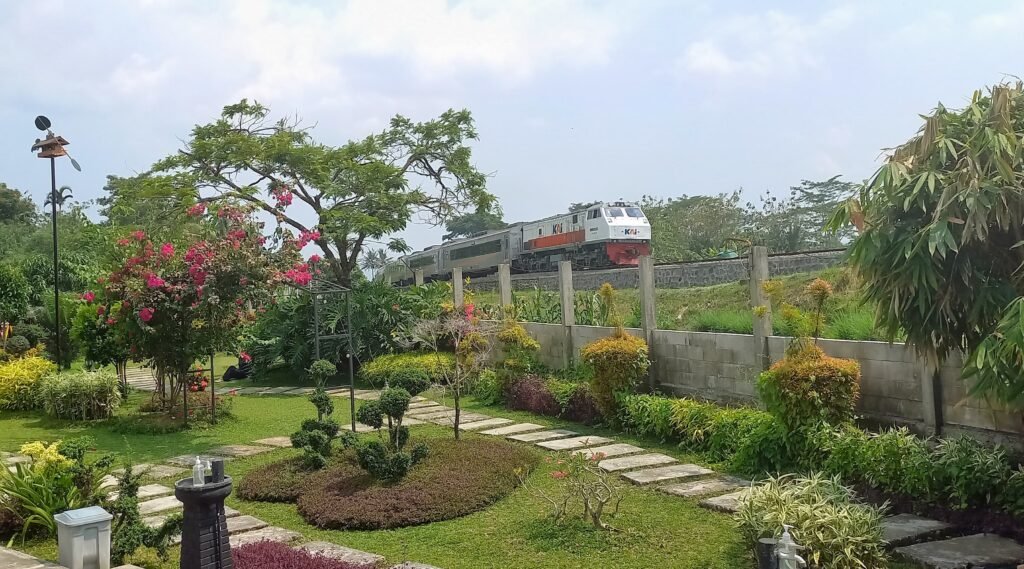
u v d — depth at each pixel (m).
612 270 20.47
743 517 5.06
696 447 8.53
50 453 6.26
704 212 40.06
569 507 6.44
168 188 17.73
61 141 13.33
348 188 18.81
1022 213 4.86
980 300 5.04
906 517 5.82
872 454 6.35
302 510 6.59
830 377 7.16
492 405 12.63
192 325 10.60
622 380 10.03
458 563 5.32
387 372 14.92
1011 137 4.85
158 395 12.80
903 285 5.14
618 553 5.37
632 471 7.75
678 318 14.19
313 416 12.21
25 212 44.97
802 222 38.44
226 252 10.36
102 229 25.70
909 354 7.23
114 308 10.79
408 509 6.36
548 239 33.47
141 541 5.38
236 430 11.03
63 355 19.47
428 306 16.86
